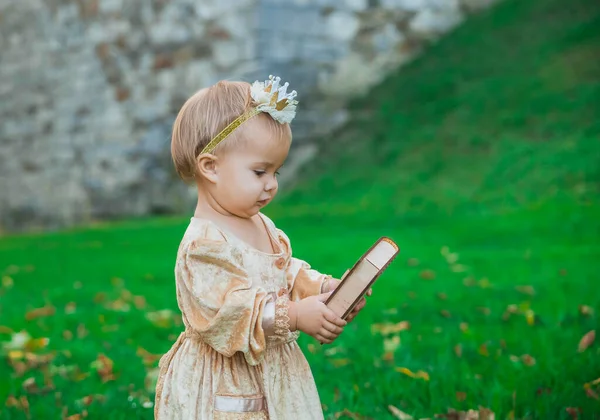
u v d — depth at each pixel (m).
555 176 9.85
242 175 2.58
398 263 7.17
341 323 2.51
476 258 7.15
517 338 4.50
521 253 7.24
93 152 13.48
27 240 11.23
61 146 13.91
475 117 11.75
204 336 2.51
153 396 3.95
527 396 3.50
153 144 12.92
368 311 5.43
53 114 14.02
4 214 14.67
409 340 4.66
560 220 8.47
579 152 10.24
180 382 2.59
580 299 5.37
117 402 3.81
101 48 13.36
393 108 12.61
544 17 13.30
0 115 14.96
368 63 13.22
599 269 6.35
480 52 13.03
